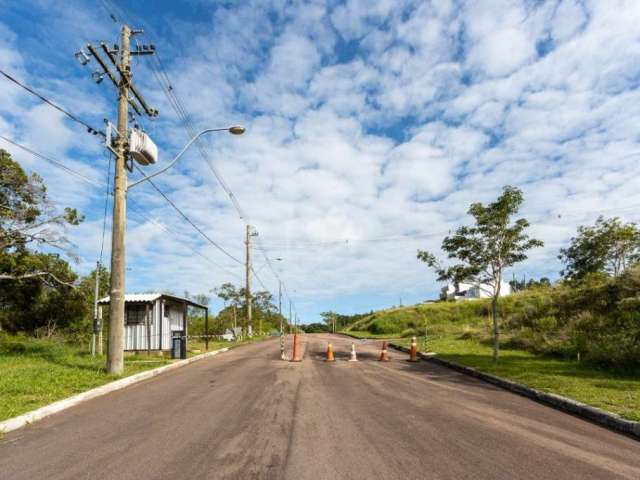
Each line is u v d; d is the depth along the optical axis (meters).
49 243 21.70
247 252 46.53
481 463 5.66
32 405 8.76
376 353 23.58
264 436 6.85
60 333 27.75
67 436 6.89
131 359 18.36
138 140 14.26
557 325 22.12
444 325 40.47
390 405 9.34
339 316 117.12
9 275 22.30
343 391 11.12
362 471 5.34
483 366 15.20
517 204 15.99
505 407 9.30
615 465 5.68
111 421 7.87
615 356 13.68
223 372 14.96
